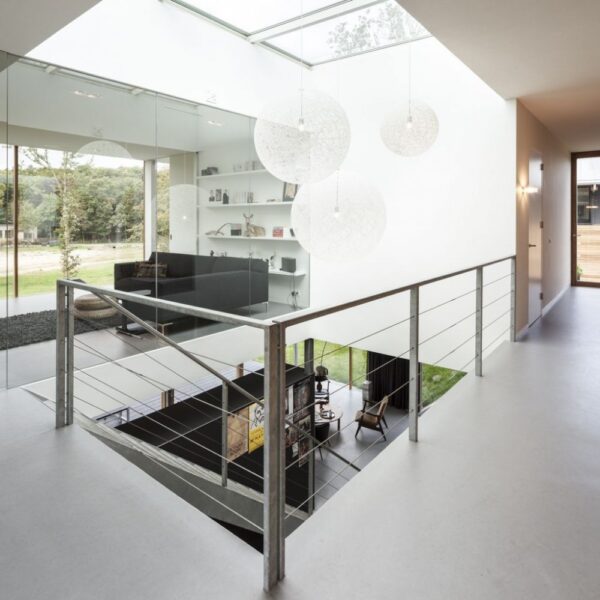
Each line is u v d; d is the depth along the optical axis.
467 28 2.80
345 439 6.72
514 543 1.49
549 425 2.43
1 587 1.29
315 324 6.20
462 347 5.01
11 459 1.97
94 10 3.62
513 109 4.46
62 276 3.43
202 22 4.54
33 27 2.52
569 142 6.74
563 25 2.76
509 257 4.03
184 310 1.53
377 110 5.34
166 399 4.95
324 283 6.00
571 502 1.73
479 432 2.35
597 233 7.75
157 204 4.10
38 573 1.34
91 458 1.99
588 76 3.70
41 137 3.26
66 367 2.32
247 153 5.07
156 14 4.11
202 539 1.48
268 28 4.85
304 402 4.69
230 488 2.77
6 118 3.07
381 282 5.52
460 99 4.79
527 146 4.82
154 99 4.05
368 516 1.63
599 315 5.51
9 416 2.42
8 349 3.16
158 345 4.19
